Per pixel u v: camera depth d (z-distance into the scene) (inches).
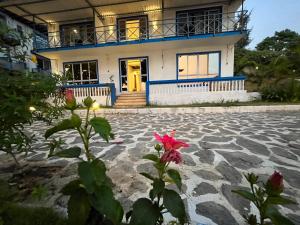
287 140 174.4
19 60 91.2
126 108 422.6
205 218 74.4
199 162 127.4
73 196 44.0
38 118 97.1
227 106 381.7
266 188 41.9
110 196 42.8
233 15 487.2
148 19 532.7
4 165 127.5
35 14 530.9
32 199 86.9
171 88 459.8
